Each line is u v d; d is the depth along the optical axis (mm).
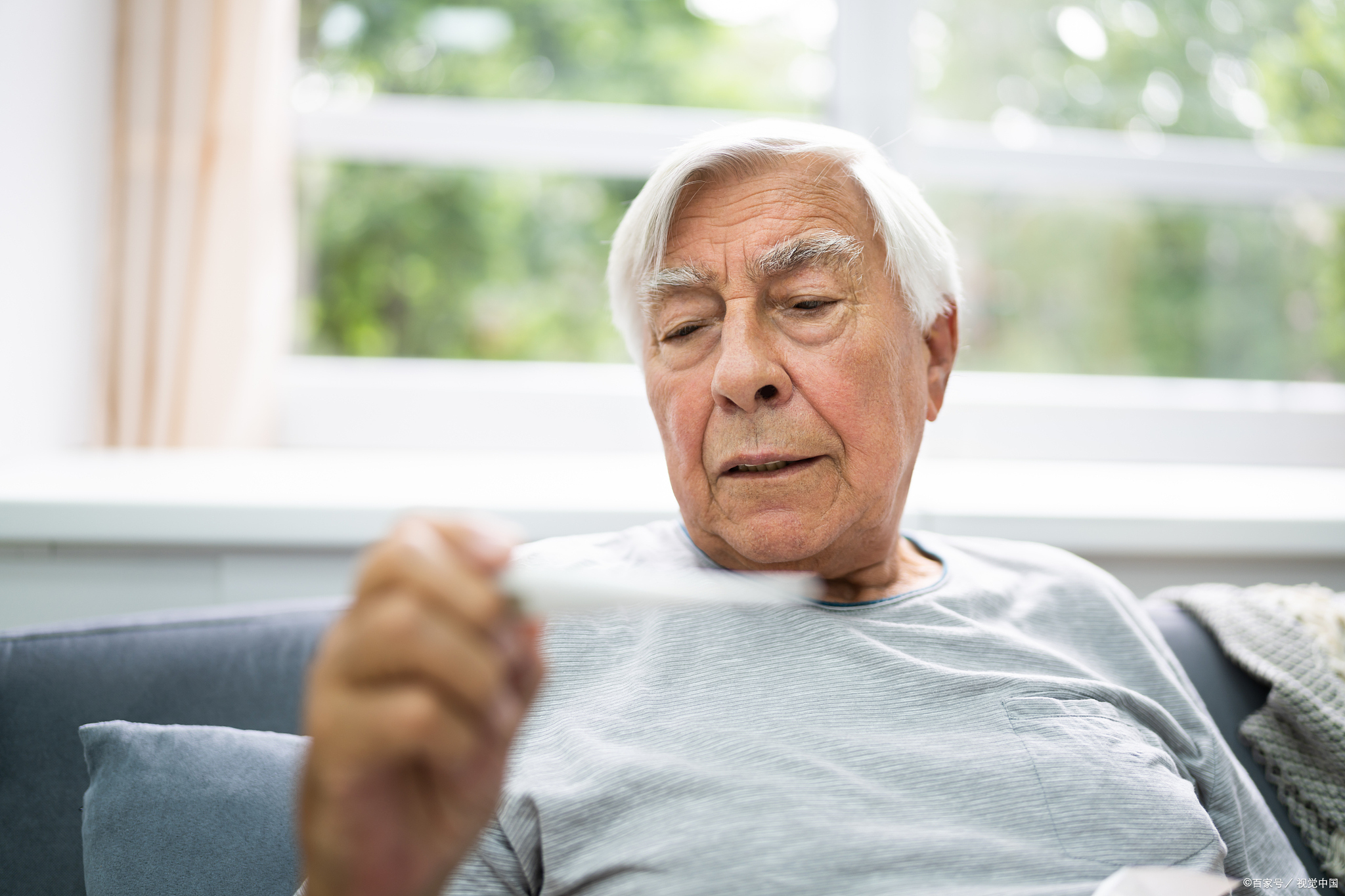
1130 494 1559
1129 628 951
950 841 698
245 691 977
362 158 1903
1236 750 1008
